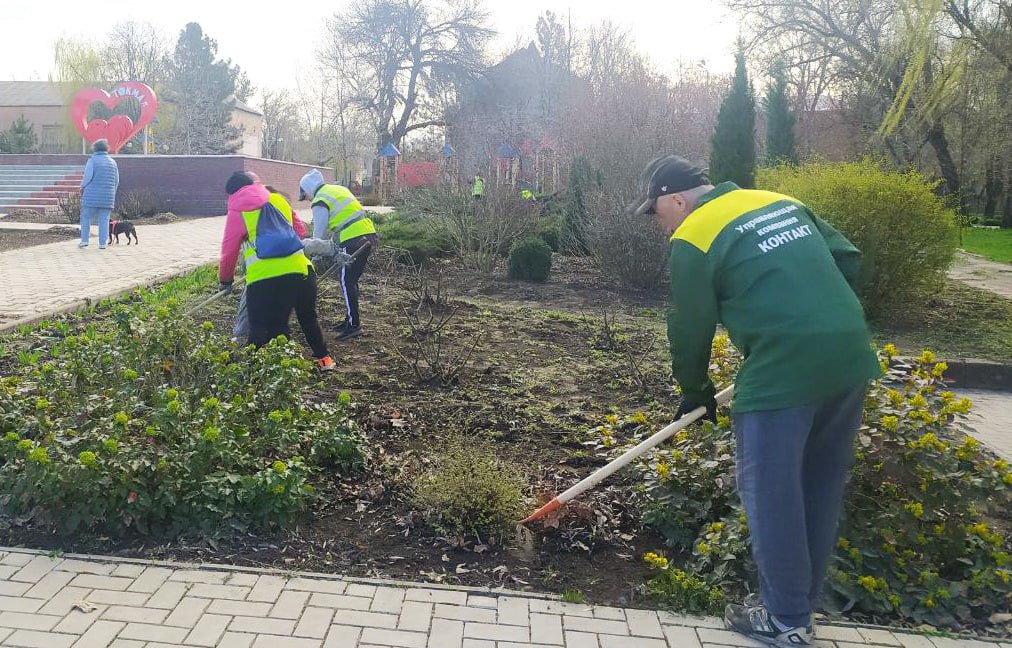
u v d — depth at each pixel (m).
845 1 23.42
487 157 20.73
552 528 3.84
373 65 49.62
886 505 3.68
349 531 3.82
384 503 4.11
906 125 16.92
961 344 8.52
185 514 3.71
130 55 56.53
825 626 3.16
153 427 3.80
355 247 7.51
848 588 3.34
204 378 4.45
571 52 49.44
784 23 24.98
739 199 2.95
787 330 2.72
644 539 3.89
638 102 19.66
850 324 2.76
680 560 3.70
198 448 3.76
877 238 9.20
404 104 50.97
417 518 3.90
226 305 8.96
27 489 3.62
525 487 4.21
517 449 4.96
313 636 2.90
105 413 4.01
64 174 25.16
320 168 32.41
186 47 55.50
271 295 5.77
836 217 9.34
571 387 6.38
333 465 4.46
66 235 16.03
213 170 22.97
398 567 3.51
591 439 5.11
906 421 3.81
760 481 2.81
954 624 3.26
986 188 33.62
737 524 3.56
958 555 3.58
